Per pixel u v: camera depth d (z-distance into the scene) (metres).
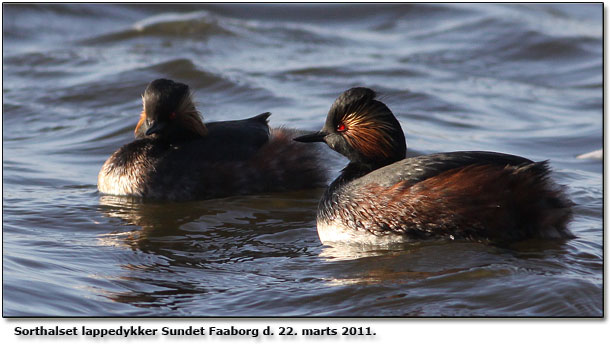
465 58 22.08
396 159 11.23
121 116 17.98
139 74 20.25
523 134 16.67
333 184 11.32
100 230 11.63
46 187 13.75
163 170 13.28
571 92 19.80
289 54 22.38
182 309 8.84
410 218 10.30
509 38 23.06
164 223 11.98
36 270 9.76
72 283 9.42
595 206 12.33
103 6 25.56
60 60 21.78
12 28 23.83
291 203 13.05
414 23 25.14
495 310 8.50
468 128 17.09
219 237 11.34
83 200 13.13
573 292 8.77
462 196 10.03
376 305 8.73
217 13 25.83
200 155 13.44
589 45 22.44
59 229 11.62
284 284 9.45
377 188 10.48
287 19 25.70
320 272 9.78
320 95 19.11
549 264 9.59
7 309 8.54
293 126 16.58
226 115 17.97
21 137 16.84
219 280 9.66
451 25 24.50
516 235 10.22
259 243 11.07
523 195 9.98
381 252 10.30
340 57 22.11
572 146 15.91
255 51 22.59
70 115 18.23
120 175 13.44
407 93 19.11
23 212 12.30
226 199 13.25
